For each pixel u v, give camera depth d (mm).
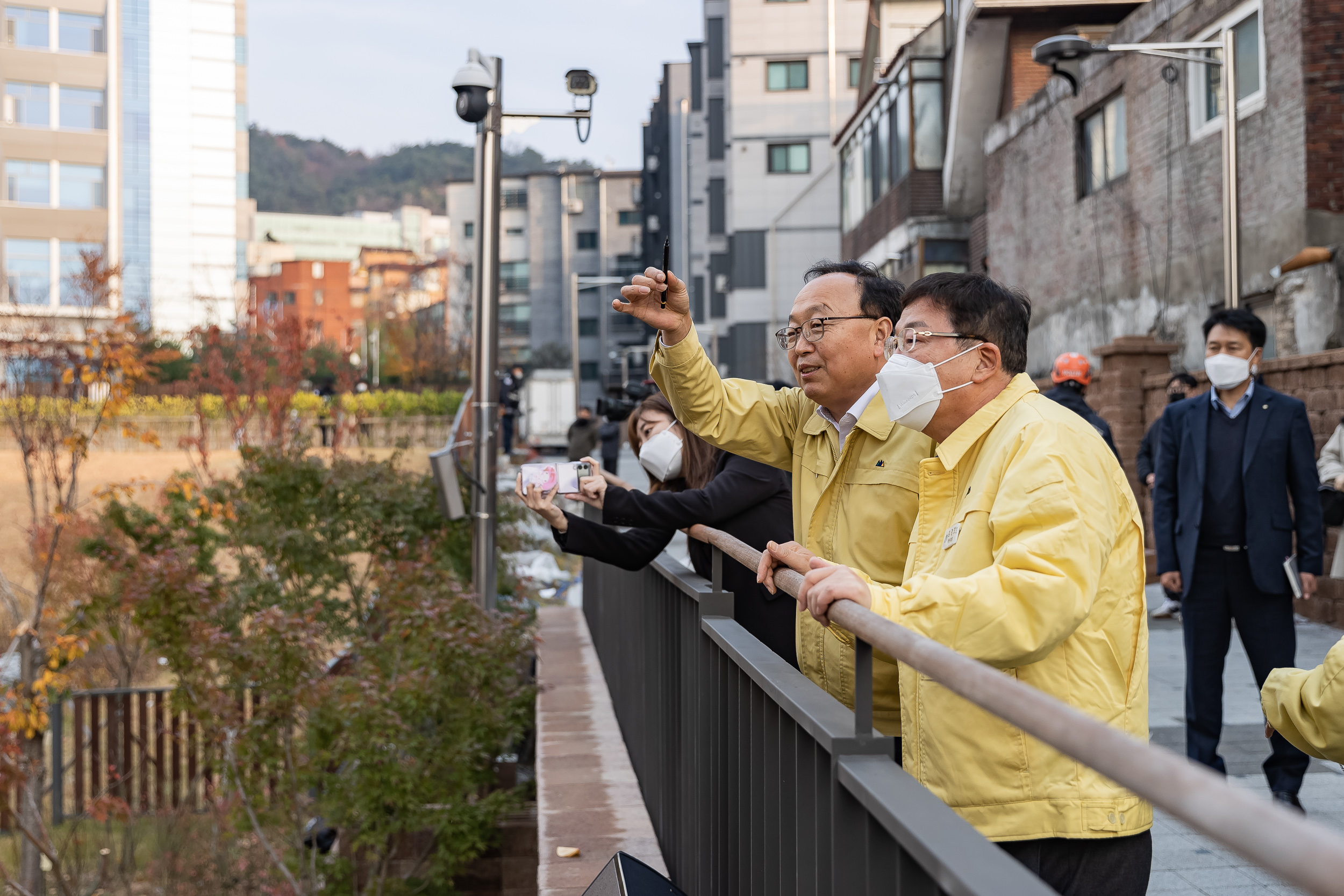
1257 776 4461
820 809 1824
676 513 3078
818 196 42781
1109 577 1848
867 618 1500
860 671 1643
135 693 11930
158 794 11492
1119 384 11102
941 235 23891
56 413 12648
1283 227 12086
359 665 7211
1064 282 17734
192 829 11094
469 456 8828
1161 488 4531
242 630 8430
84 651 10789
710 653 2980
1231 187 9742
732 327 43250
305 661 7168
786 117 43094
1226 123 9766
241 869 10625
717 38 48625
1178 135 14234
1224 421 4324
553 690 7098
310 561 8281
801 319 2504
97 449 27969
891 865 1528
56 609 11344
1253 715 5398
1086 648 1828
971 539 1853
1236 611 4281
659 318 2863
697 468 3559
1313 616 8367
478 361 7941
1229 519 4258
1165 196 14570
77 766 11930
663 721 4059
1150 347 11070
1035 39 21250
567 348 82938
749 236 43188
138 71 58219
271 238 148000
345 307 105938
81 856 11688
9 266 55062
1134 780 850
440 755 6707
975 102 22297
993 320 1964
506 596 8727
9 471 22641
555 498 3219
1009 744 1818
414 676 6785
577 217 84000
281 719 7176
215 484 8906
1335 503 6102
